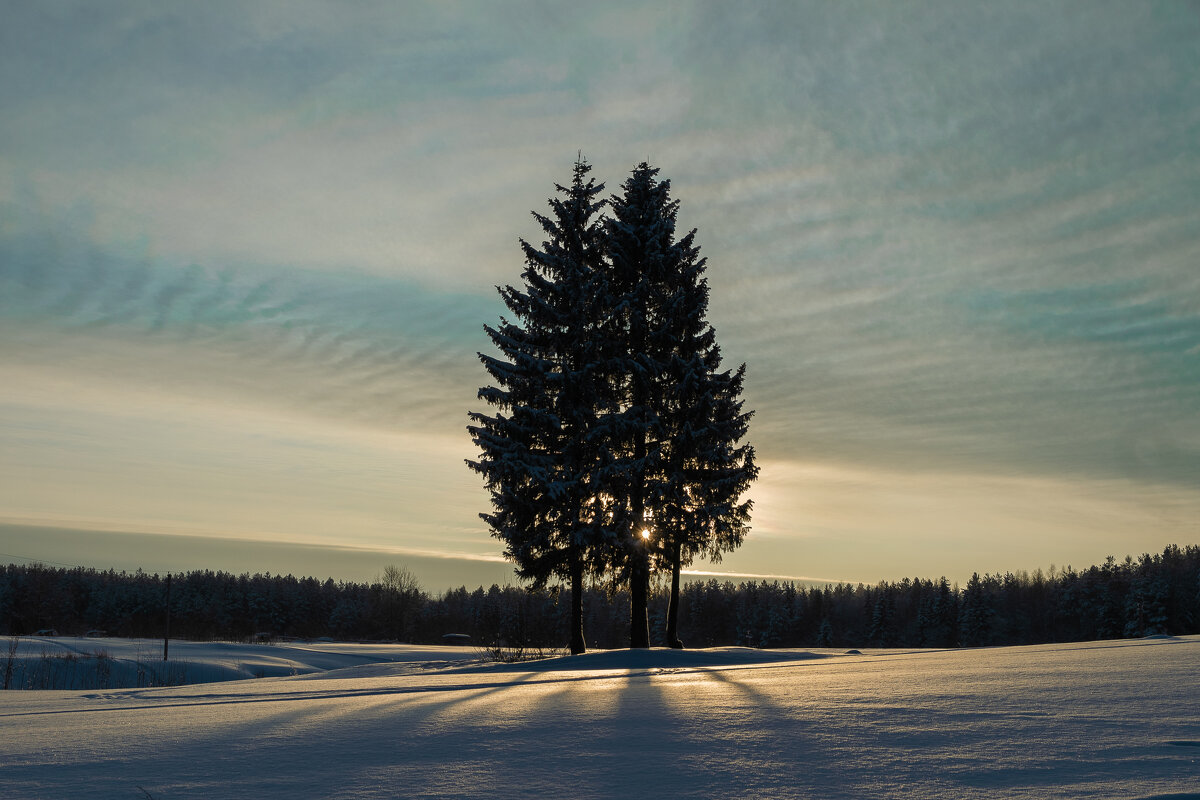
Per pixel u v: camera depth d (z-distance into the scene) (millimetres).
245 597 138875
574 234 30594
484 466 28203
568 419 29094
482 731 6453
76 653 37031
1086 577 115312
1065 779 4051
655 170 31984
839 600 150625
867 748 5145
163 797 4242
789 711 7129
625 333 29828
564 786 4289
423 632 126000
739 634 130125
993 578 146750
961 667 11789
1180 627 100875
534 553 28625
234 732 6844
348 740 6172
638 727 6391
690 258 30953
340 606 143000
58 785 4613
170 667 34781
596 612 119375
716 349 31031
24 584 126250
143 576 155000
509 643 39906
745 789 4105
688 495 29094
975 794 3816
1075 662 11531
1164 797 3621
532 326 29797
